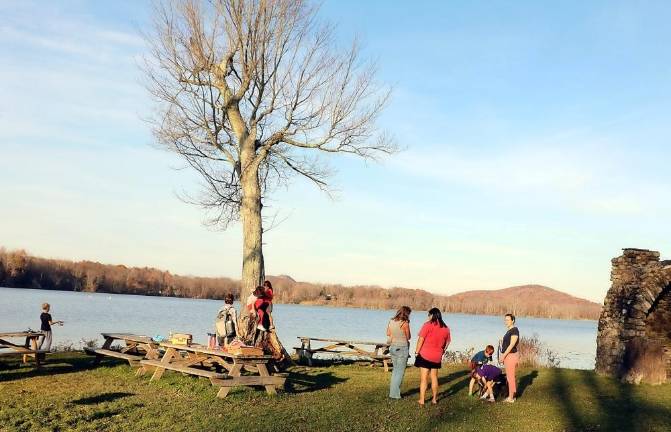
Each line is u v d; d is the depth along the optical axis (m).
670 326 17.94
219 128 19.50
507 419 11.23
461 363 21.34
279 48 18.58
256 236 18.28
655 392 14.87
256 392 12.39
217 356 13.37
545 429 10.57
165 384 12.86
